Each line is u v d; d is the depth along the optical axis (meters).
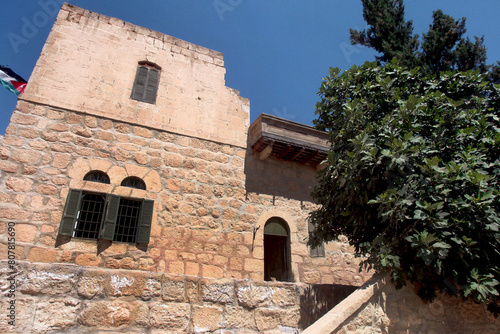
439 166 5.99
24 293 4.12
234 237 9.99
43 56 9.74
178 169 10.08
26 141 8.58
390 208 5.55
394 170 6.33
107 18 11.28
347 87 7.88
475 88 7.27
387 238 5.93
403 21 12.80
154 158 9.89
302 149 11.49
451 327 5.52
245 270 9.71
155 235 8.95
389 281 5.34
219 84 12.10
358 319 4.76
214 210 10.05
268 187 11.30
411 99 6.33
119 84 10.43
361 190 6.51
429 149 6.14
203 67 12.14
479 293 5.14
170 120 10.65
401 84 7.61
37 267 4.30
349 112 7.20
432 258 4.96
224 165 10.87
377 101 7.39
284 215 11.10
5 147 8.31
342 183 6.51
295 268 10.45
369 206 6.55
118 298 4.53
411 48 12.28
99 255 8.20
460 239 5.22
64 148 8.91
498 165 6.04
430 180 5.56
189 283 5.02
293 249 10.69
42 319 4.09
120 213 8.95
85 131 9.34
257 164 11.48
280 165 11.94
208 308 5.00
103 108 9.86
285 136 11.38
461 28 12.05
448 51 12.08
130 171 9.41
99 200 8.91
